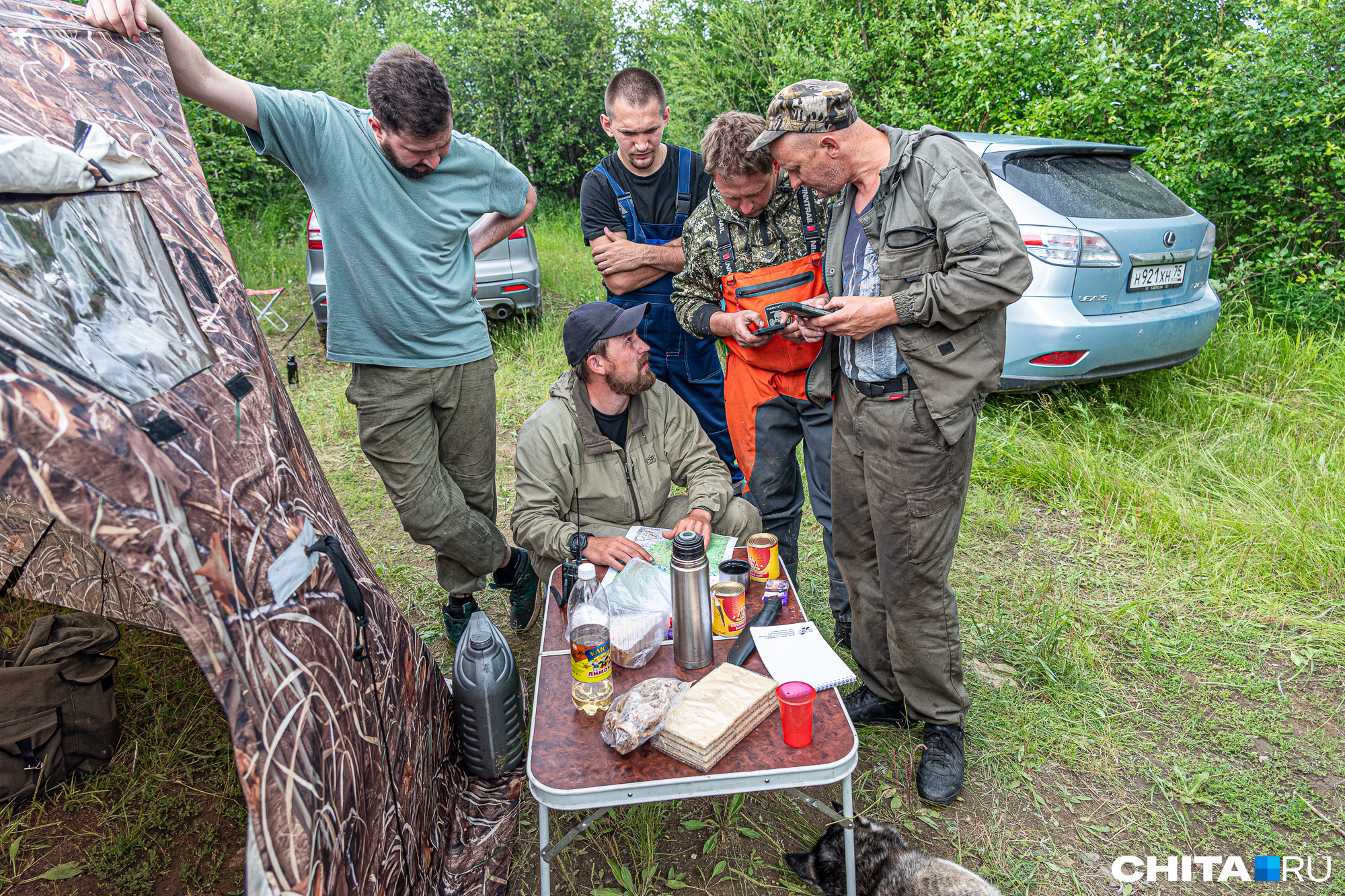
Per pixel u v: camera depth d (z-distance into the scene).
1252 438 4.42
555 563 2.63
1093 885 2.05
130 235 1.62
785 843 2.20
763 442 2.93
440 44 15.77
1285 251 5.94
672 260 3.31
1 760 2.29
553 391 2.80
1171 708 2.68
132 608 2.43
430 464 2.83
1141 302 4.57
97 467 1.16
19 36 1.65
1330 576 3.28
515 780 2.37
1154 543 3.65
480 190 2.80
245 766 1.27
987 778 2.41
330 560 1.78
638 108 3.10
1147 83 6.50
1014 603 3.29
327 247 2.58
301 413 5.74
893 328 2.08
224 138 11.19
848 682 1.90
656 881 2.09
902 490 2.17
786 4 8.52
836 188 2.13
